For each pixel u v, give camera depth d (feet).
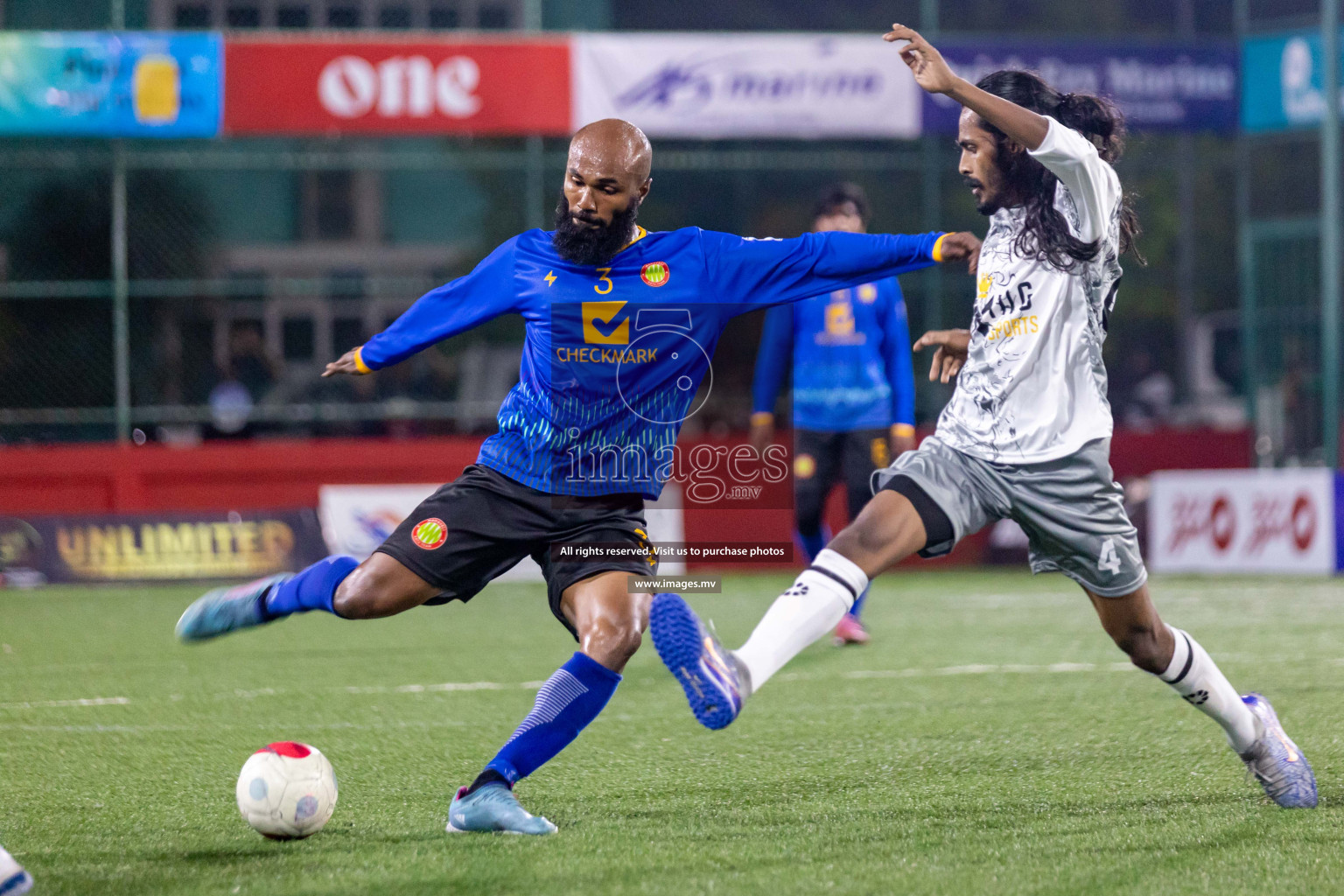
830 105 153.38
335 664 81.92
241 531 138.41
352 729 59.52
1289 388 171.22
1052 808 42.80
